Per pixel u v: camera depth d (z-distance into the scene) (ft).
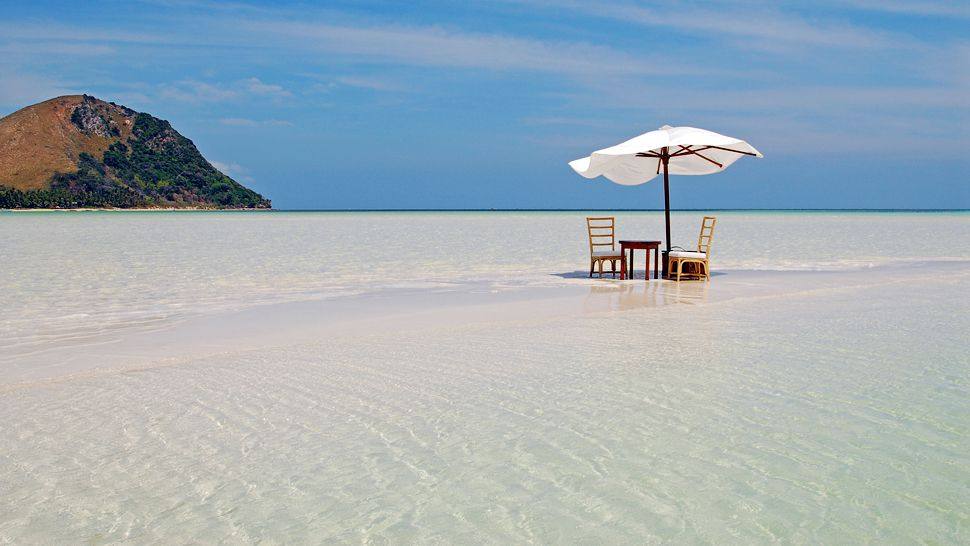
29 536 11.54
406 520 12.01
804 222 177.17
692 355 24.02
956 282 46.01
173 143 614.75
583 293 41.24
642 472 13.87
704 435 15.88
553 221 193.98
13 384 20.72
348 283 46.52
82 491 13.26
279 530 11.70
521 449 15.19
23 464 14.58
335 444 15.61
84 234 110.93
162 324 30.89
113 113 611.06
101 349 25.63
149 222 182.70
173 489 13.32
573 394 19.24
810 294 40.04
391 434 16.21
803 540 11.19
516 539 11.32
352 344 26.35
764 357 23.59
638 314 33.12
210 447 15.47
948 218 221.87
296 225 160.86
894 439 15.56
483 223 176.14
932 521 11.80
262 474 13.99
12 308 35.32
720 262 62.95
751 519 11.91
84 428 16.78
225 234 113.91
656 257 48.37
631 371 21.76
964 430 16.12
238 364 23.13
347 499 12.85
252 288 43.70
